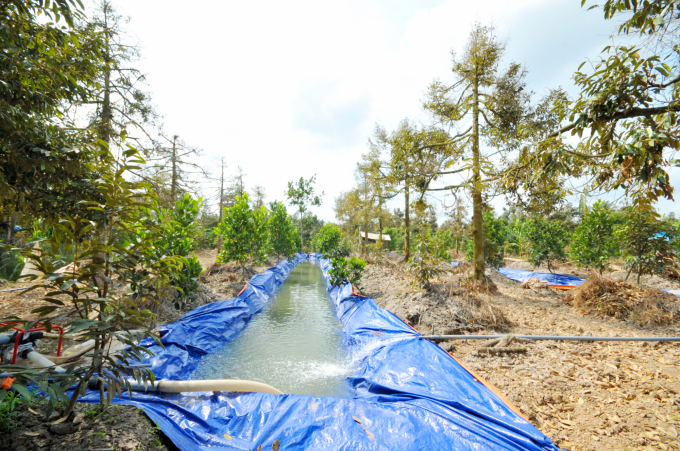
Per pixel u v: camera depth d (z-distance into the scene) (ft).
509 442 9.50
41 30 10.94
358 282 44.04
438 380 13.96
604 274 42.70
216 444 9.70
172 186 44.62
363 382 15.64
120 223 9.46
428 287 28.40
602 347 18.03
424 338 19.56
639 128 7.72
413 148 37.45
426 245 29.40
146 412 9.70
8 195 11.08
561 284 42.47
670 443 9.74
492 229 52.26
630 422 10.91
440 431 10.03
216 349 20.88
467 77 36.45
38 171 11.44
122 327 8.80
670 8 7.30
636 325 21.90
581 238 43.47
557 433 10.59
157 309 21.24
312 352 21.31
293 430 10.09
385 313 25.27
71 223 8.34
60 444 7.64
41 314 7.63
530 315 24.98
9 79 10.57
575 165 9.81
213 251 79.87
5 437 7.47
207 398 12.30
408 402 12.28
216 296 31.12
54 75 11.75
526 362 16.22
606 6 8.13
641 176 7.68
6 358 11.27
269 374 17.58
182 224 23.00
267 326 27.48
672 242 29.73
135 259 9.29
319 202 117.70
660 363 15.47
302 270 76.84
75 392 8.02
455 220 36.17
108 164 9.02
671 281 35.99
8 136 10.30
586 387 13.44
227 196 76.02
